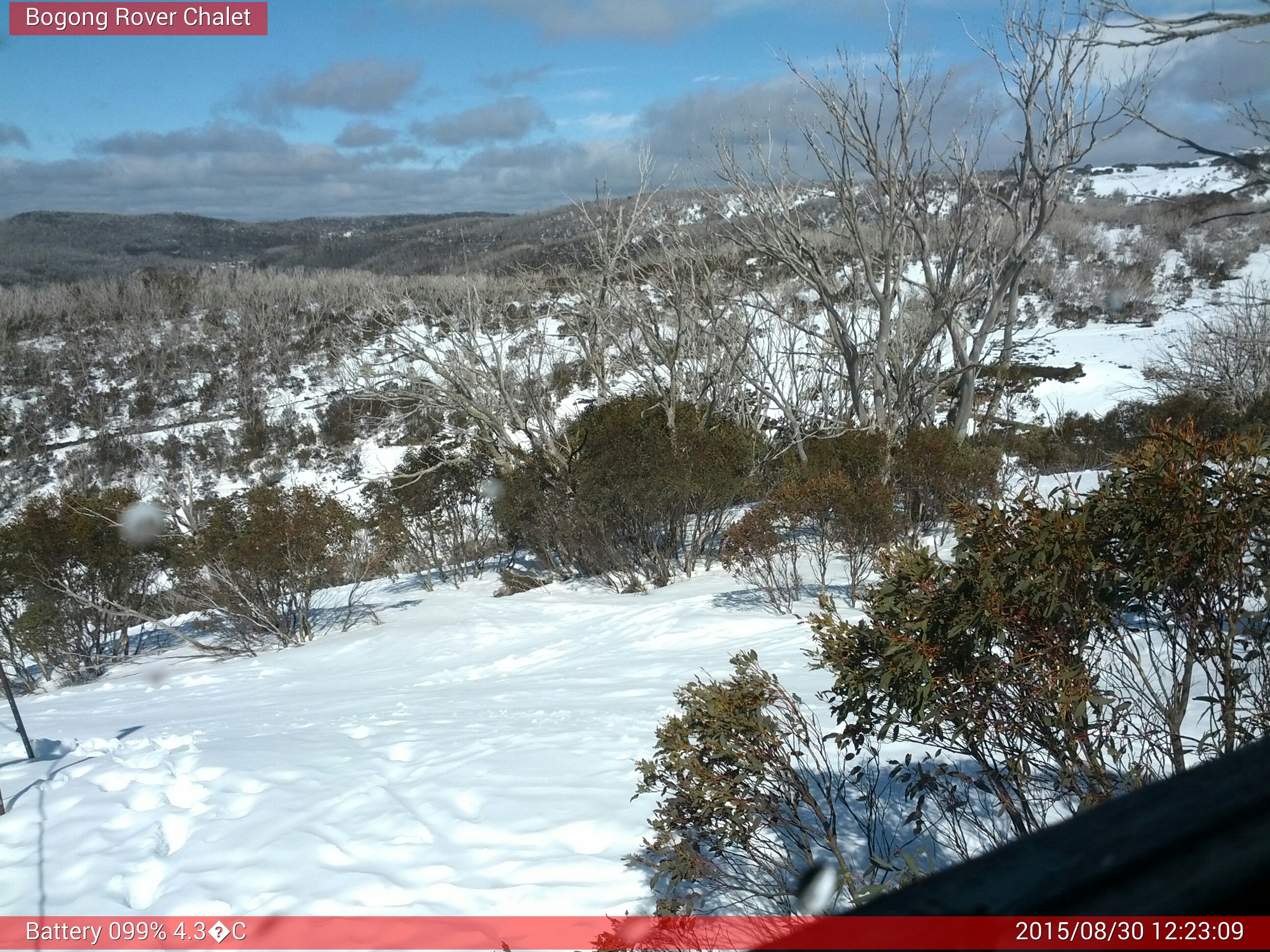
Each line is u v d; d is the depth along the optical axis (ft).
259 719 28.53
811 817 14.62
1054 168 51.11
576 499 53.98
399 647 44.88
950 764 15.83
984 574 10.49
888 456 46.98
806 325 68.03
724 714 12.72
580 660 35.50
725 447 52.08
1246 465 10.56
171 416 146.61
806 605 37.06
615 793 17.24
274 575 51.03
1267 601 10.34
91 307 181.47
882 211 54.24
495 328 72.43
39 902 14.35
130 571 56.54
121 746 23.89
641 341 67.51
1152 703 11.73
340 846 15.81
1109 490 11.09
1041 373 109.81
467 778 18.72
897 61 51.83
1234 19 15.24
